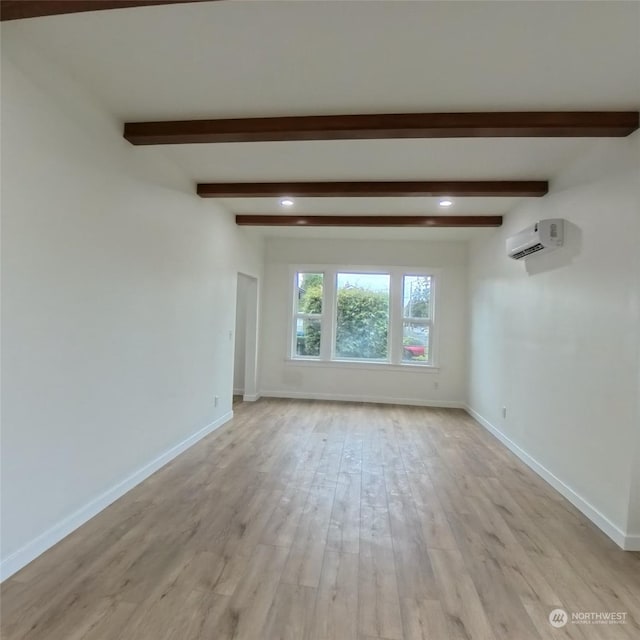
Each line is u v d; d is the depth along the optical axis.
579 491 2.87
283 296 6.47
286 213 4.89
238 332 6.65
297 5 1.64
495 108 2.38
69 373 2.32
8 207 1.89
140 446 3.11
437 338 6.24
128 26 1.80
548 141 2.77
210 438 4.29
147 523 2.51
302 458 3.76
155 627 1.67
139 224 2.97
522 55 1.91
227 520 2.58
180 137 2.69
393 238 6.14
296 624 1.71
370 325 6.44
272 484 3.16
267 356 6.52
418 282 6.36
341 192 3.72
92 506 2.56
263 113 2.53
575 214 3.03
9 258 1.91
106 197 2.59
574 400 2.97
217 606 1.80
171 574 2.02
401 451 4.05
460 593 1.94
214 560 2.15
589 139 2.72
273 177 3.67
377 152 3.06
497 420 4.64
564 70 2.02
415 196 3.76
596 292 2.73
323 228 5.50
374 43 1.85
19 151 1.94
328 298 6.41
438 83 2.15
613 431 2.51
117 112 2.58
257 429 4.69
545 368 3.45
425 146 2.93
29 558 2.07
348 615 1.78
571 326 3.04
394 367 6.29
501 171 3.34
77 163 2.32
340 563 2.15
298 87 2.24
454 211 4.58
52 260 2.17
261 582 1.98
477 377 5.51
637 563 2.22
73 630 1.64
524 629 1.73
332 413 5.55
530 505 2.92
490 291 5.04
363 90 2.24
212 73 2.14
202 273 4.12
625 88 2.15
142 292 3.05
